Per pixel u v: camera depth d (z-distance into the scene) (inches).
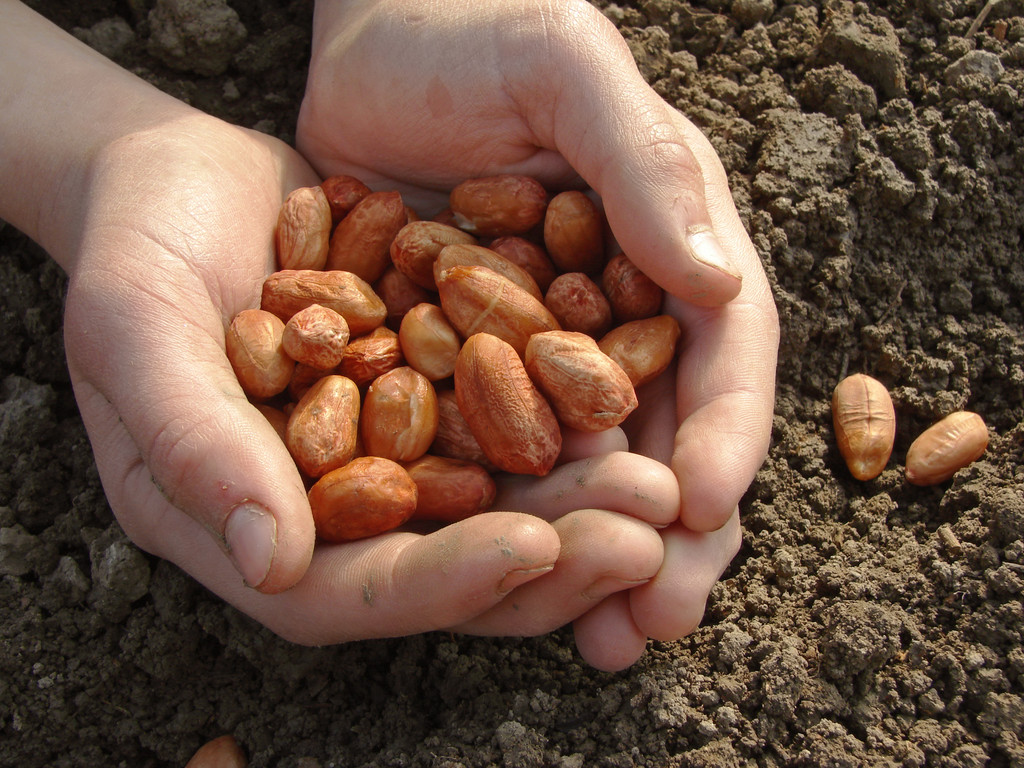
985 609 6.5
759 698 6.4
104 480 6.6
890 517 7.4
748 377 6.5
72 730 7.0
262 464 5.7
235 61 8.8
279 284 6.9
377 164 8.0
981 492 7.1
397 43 7.3
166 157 6.9
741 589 7.1
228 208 6.9
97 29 8.8
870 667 6.4
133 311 6.1
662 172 6.5
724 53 8.8
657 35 8.7
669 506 6.1
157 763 7.1
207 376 6.0
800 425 7.8
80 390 6.5
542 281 7.2
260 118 8.8
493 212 7.3
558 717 6.5
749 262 6.9
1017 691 6.3
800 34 8.7
